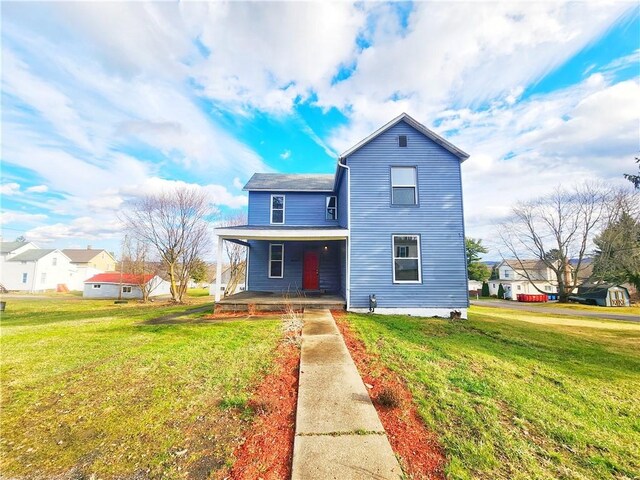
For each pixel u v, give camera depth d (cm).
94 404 345
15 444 274
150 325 829
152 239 2205
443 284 968
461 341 648
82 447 268
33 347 596
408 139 1027
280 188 1382
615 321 1250
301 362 457
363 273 972
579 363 526
